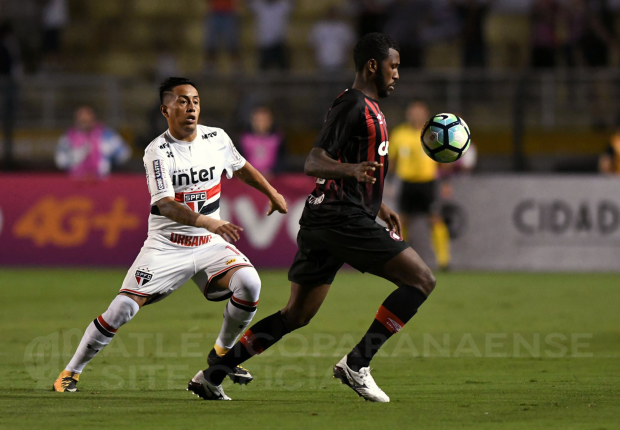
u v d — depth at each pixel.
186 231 18.78
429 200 46.59
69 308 33.38
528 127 57.00
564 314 32.41
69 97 56.69
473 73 62.25
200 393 17.62
